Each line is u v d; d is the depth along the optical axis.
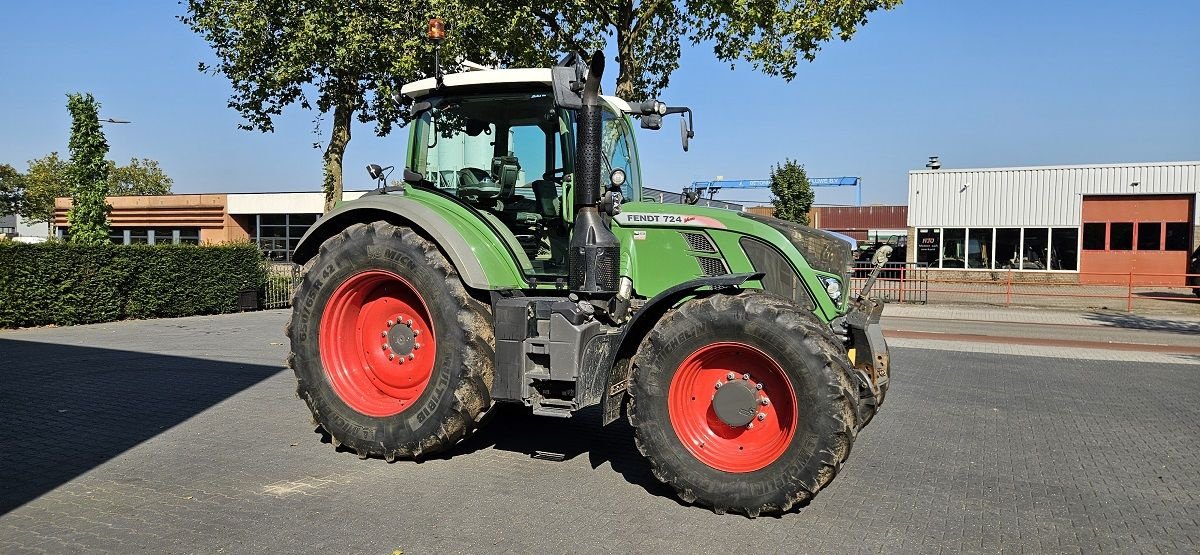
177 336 12.09
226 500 4.46
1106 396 8.09
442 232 5.12
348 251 5.41
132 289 14.57
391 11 12.55
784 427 4.30
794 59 13.45
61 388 7.64
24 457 5.28
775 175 32.19
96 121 16.16
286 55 12.92
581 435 6.01
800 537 4.05
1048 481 5.14
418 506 4.40
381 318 5.58
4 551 3.73
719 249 5.09
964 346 12.05
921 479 5.14
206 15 13.24
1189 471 5.41
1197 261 22.30
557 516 4.28
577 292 4.83
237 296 16.56
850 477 5.16
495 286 5.03
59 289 13.37
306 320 5.56
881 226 41.81
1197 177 25.91
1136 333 14.19
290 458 5.31
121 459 5.25
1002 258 28.48
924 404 7.60
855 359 5.07
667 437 4.45
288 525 4.09
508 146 5.64
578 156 4.80
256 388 7.71
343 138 14.86
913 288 20.62
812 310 5.05
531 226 5.61
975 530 4.22
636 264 5.17
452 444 5.18
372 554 3.74
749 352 4.31
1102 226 27.22
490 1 12.91
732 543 3.95
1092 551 3.96
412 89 5.88
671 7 13.68
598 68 4.57
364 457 5.31
